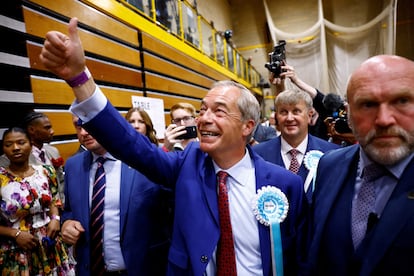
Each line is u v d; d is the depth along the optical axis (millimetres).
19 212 1433
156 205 1252
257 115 1054
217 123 948
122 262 1217
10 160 1493
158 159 1014
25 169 1535
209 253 892
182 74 5059
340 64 10555
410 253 626
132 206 1217
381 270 657
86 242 1205
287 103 1604
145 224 1219
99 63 3006
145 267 1197
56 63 780
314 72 10594
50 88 2383
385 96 655
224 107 957
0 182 1441
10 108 1990
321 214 834
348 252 749
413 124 656
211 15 9805
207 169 1028
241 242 955
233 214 976
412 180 674
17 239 1385
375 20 9883
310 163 1534
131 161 944
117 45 3314
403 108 654
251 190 1006
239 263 950
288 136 1631
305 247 1006
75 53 777
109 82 3156
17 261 1404
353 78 726
